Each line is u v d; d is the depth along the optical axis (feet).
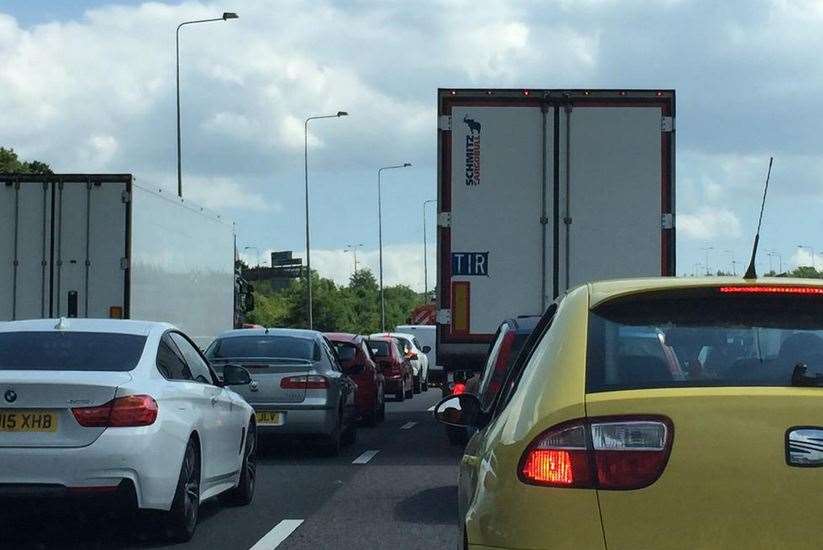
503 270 53.11
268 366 50.60
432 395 120.47
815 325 15.26
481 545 14.55
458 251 53.16
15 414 28.09
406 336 129.49
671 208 53.06
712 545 13.16
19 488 27.78
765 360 14.78
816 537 13.05
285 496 39.52
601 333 15.16
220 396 34.37
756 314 15.44
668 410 13.53
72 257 67.97
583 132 53.16
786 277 16.67
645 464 13.46
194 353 34.81
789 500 13.12
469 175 53.16
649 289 15.62
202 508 36.86
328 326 312.09
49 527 32.99
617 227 53.16
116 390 28.43
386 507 37.06
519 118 53.26
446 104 53.26
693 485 13.26
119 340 31.01
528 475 13.92
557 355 14.99
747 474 13.21
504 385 18.84
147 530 30.32
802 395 13.48
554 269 52.95
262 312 321.11
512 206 53.16
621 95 53.16
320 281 322.75
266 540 31.09
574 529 13.47
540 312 53.06
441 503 37.91
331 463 49.42
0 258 68.13
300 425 50.19
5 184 68.28
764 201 17.15
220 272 95.04
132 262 68.28
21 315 68.08
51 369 29.53
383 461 50.16
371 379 70.23
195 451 31.55
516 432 14.49
